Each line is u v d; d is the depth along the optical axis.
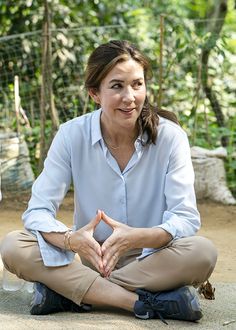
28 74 7.74
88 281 3.03
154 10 9.98
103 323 2.93
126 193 3.15
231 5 10.93
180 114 7.35
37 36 7.67
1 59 7.67
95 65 3.02
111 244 2.93
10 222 5.69
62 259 3.04
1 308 3.18
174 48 7.07
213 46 6.83
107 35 7.88
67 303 3.10
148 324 2.93
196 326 2.93
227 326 2.95
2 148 6.59
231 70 8.09
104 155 3.13
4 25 8.04
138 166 3.14
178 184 3.10
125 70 2.97
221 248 4.80
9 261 3.08
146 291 3.02
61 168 3.18
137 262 3.05
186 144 3.18
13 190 6.61
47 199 3.15
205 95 7.30
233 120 7.25
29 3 7.87
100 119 3.17
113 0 8.73
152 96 7.18
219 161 6.59
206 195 6.52
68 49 7.52
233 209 6.26
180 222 3.02
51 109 6.61
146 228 2.98
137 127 3.12
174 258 2.98
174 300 2.94
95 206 3.19
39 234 3.06
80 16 8.36
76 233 2.98
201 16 10.55
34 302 3.05
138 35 8.37
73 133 3.18
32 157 7.06
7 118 7.47
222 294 3.50
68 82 7.51
